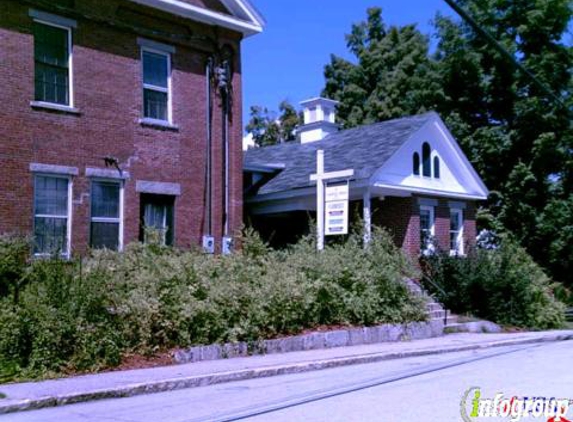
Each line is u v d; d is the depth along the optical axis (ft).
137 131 57.98
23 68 51.24
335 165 73.92
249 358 41.32
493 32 105.29
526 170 98.63
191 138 62.08
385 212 76.13
